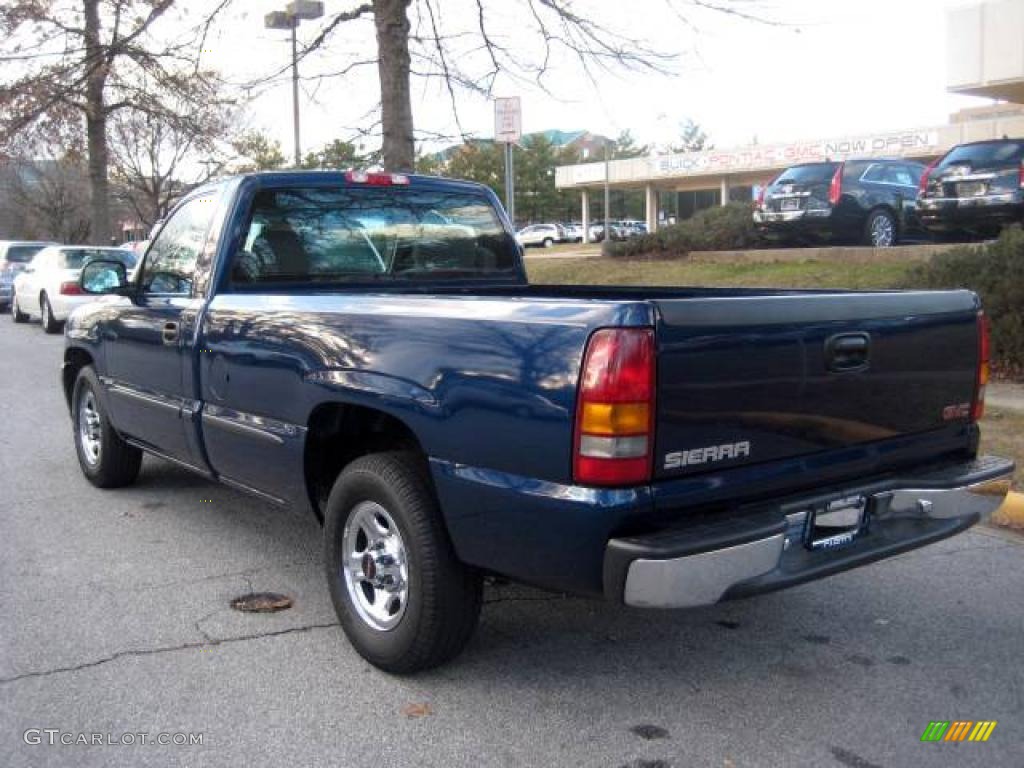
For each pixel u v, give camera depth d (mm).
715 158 44844
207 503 6512
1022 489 6199
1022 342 9430
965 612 4738
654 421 3156
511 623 4555
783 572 3496
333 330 4137
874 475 3908
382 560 3982
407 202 5660
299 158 15969
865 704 3807
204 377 5055
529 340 3350
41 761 3352
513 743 3494
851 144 39406
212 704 3756
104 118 23219
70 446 8273
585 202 52656
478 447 3498
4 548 5574
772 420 3465
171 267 5625
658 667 4113
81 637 4352
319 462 4512
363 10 11609
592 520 3162
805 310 3541
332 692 3859
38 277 18375
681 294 5195
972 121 35812
